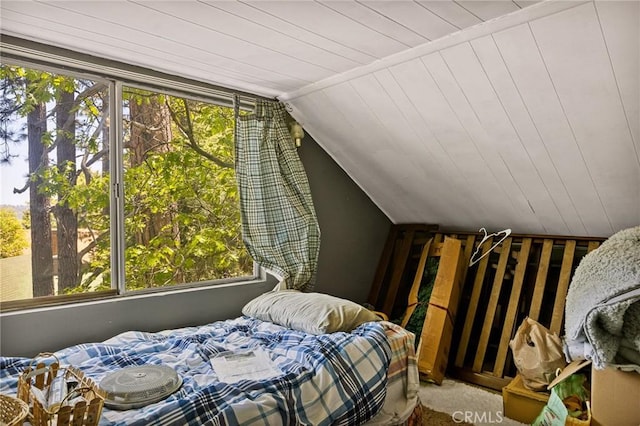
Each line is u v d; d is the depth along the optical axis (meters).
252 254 2.86
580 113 2.14
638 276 1.75
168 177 2.66
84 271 2.30
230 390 1.57
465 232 3.44
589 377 2.33
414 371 2.18
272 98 3.04
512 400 2.37
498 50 2.02
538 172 2.61
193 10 1.80
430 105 2.52
